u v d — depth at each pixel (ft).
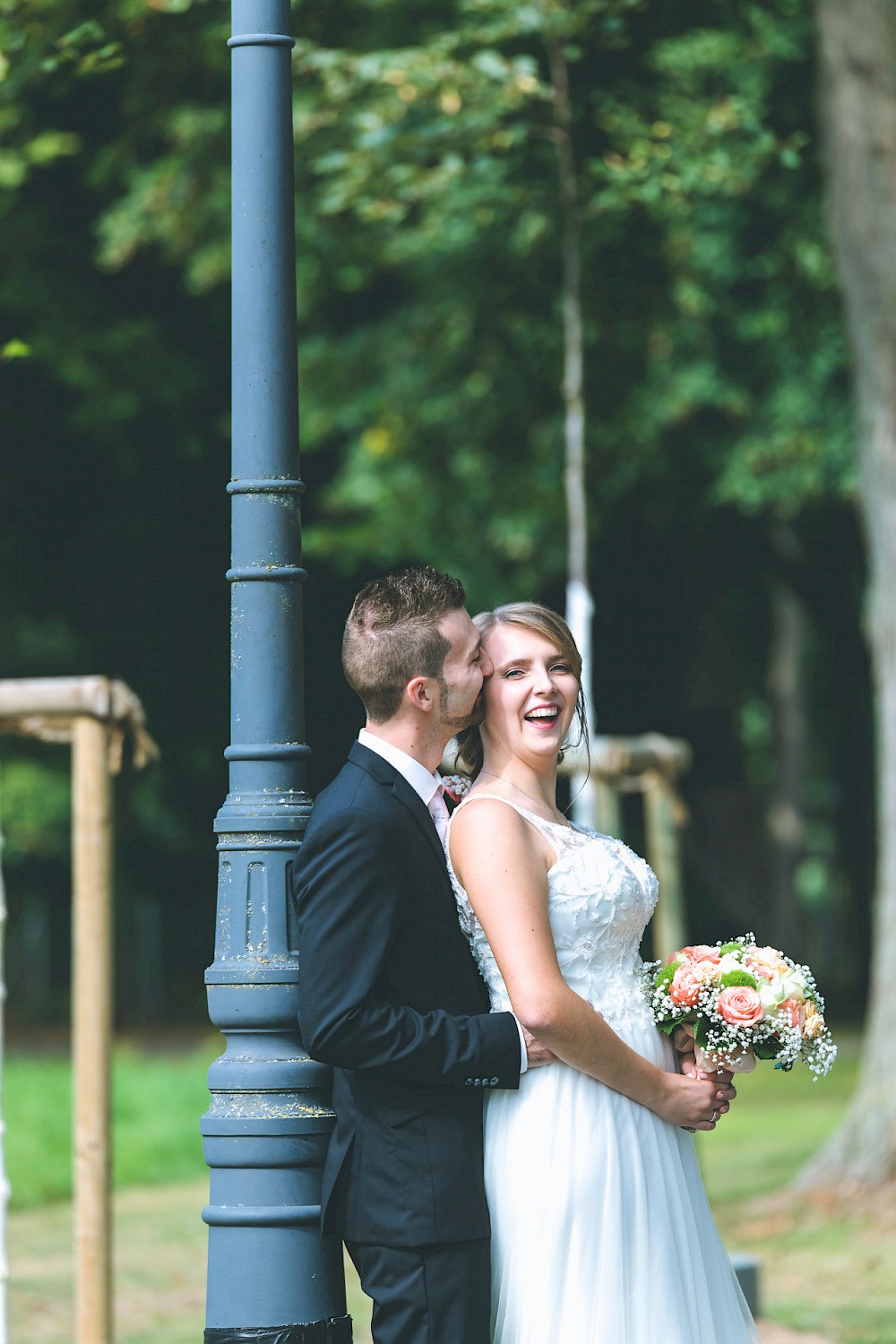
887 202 57.16
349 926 18.93
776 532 130.72
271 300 21.76
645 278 60.08
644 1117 20.68
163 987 168.96
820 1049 21.09
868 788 147.02
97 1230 33.96
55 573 132.87
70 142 67.31
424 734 20.22
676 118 51.01
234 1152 20.43
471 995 20.01
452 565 102.99
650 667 139.95
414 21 61.31
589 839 21.15
